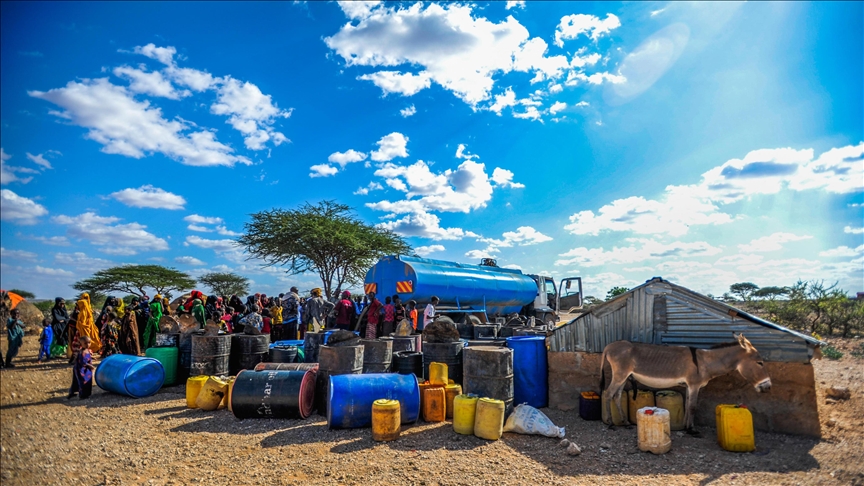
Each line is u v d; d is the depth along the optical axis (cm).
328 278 3275
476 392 768
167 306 1566
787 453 594
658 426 602
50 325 1508
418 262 1762
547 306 2431
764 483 505
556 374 853
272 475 550
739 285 3738
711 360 669
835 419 723
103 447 651
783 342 683
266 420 781
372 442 664
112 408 876
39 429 738
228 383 866
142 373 971
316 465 578
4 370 1282
